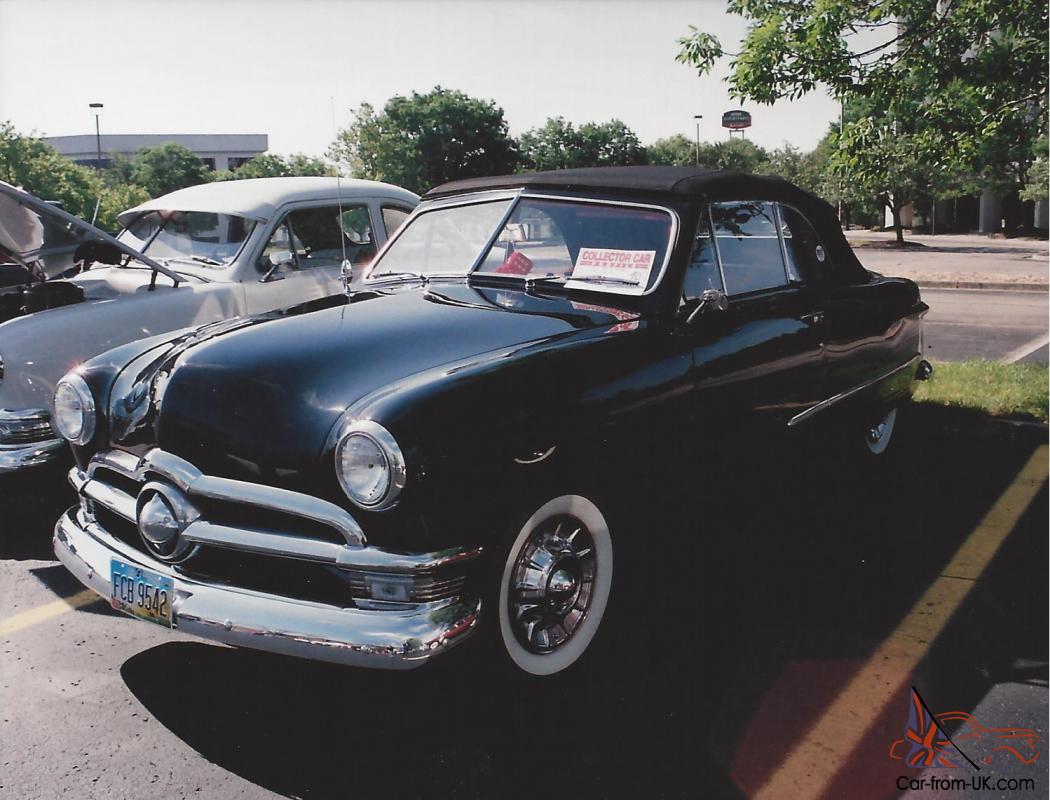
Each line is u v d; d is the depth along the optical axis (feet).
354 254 20.13
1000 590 12.26
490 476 8.56
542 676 9.53
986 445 19.04
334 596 8.59
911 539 14.03
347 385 8.95
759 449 12.52
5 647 10.82
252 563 8.95
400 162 169.17
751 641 10.82
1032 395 22.31
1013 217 155.94
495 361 9.23
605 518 9.99
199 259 18.34
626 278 11.45
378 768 8.46
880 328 15.78
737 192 12.69
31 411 13.82
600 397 9.65
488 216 12.98
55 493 14.20
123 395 10.11
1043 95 26.04
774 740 8.95
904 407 18.66
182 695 9.73
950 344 34.53
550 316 10.73
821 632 11.07
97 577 9.68
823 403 14.06
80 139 252.01
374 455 8.07
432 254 13.25
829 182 126.31
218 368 9.50
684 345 10.94
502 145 176.86
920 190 119.14
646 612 11.43
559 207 12.46
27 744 8.80
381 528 8.25
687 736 9.00
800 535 14.14
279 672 10.23
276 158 156.66
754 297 12.59
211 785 8.18
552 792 8.14
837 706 9.53
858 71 26.58
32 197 14.34
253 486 8.71
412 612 8.25
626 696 9.65
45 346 14.12
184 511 8.98
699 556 12.95
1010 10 24.84
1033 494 16.05
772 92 26.73
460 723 9.20
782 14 26.17
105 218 83.97
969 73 26.21
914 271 72.59
